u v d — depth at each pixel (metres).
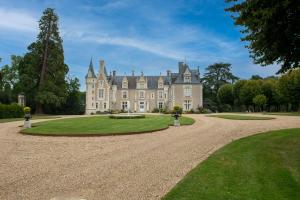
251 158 7.98
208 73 71.00
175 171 7.10
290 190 5.29
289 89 41.50
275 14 8.15
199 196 5.03
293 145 9.98
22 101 41.06
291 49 9.53
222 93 61.00
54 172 7.13
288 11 8.25
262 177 6.12
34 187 5.94
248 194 5.10
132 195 5.40
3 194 5.52
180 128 18.14
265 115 33.09
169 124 20.44
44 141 12.53
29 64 43.53
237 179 6.01
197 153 9.34
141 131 15.29
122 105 62.25
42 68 43.94
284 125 19.11
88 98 59.97
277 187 5.46
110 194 5.46
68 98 54.16
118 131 15.16
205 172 6.58
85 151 10.03
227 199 4.88
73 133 14.26
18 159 8.73
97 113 55.56
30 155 9.38
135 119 26.17
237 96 58.31
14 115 34.88
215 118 28.44
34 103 47.72
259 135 12.74
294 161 7.58
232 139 12.52
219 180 5.96
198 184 5.70
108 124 20.03
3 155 9.40
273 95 51.91
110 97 61.09
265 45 9.62
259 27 9.23
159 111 57.06
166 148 10.44
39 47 43.91
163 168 7.43
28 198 5.28
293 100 41.88
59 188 5.86
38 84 45.41
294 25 8.59
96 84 60.28
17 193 5.57
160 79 62.91
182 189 5.42
